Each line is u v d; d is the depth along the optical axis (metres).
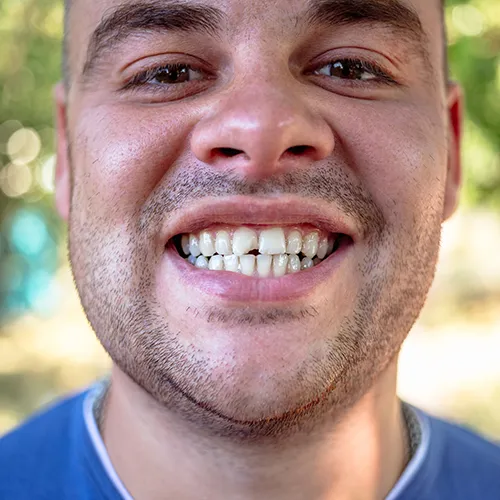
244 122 0.23
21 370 1.20
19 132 1.16
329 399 0.24
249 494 0.26
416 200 0.26
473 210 1.23
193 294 0.24
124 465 0.28
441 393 1.08
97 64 0.26
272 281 0.24
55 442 0.30
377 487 0.27
